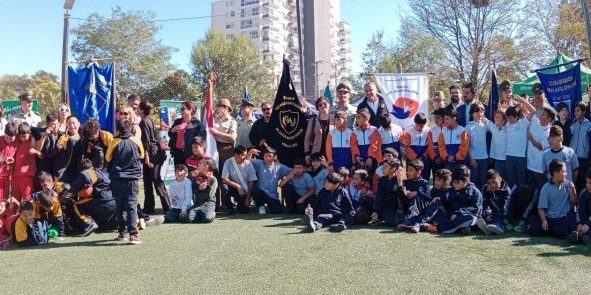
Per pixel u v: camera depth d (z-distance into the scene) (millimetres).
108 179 6719
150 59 37781
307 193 7867
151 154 7906
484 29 28688
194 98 35938
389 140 7578
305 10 63594
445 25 29562
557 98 8477
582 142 7109
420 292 3887
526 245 5426
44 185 6180
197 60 37375
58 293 4078
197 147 7754
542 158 6820
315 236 6043
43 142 6750
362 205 6988
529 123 7090
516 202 6367
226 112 8531
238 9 94125
